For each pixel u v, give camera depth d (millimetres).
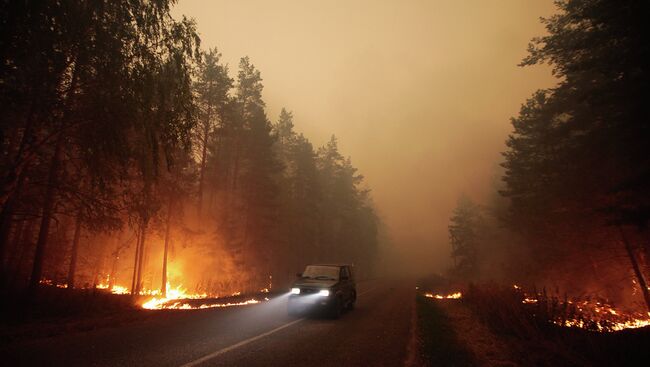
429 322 13000
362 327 11734
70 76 11625
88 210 13984
